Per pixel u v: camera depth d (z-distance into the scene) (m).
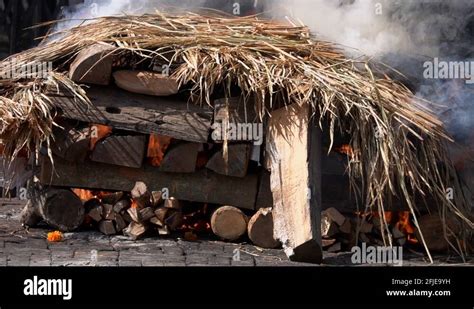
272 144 6.72
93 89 6.86
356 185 6.62
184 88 6.90
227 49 6.88
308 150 6.54
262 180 6.85
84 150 6.81
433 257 6.74
